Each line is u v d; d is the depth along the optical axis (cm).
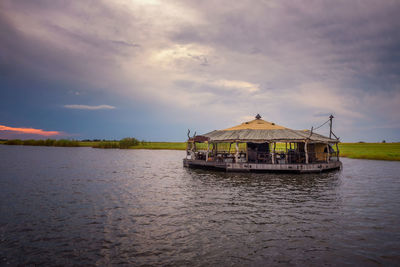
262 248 957
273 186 2244
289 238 1055
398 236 1083
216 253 915
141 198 1791
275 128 3600
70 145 12038
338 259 872
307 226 1202
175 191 2038
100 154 7150
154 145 12319
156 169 3638
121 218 1326
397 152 6762
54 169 3566
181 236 1075
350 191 2047
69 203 1647
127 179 2697
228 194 1914
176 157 6269
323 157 3584
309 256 893
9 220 1294
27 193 1964
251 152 3400
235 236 1074
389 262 848
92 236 1076
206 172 3247
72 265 829
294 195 1881
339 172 3325
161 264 834
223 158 3366
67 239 1045
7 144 12888
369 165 4362
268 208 1520
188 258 876
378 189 2142
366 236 1081
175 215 1377
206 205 1591
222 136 3547
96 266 822
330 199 1764
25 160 4950
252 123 3866
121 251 933
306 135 3359
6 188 2167
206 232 1122
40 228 1177
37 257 887
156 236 1075
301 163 3114
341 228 1179
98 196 1858
